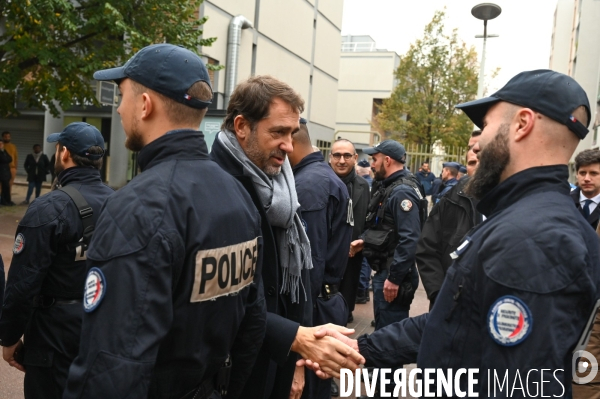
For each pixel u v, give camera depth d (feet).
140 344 4.02
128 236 4.18
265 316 5.87
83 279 7.58
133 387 3.94
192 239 4.45
